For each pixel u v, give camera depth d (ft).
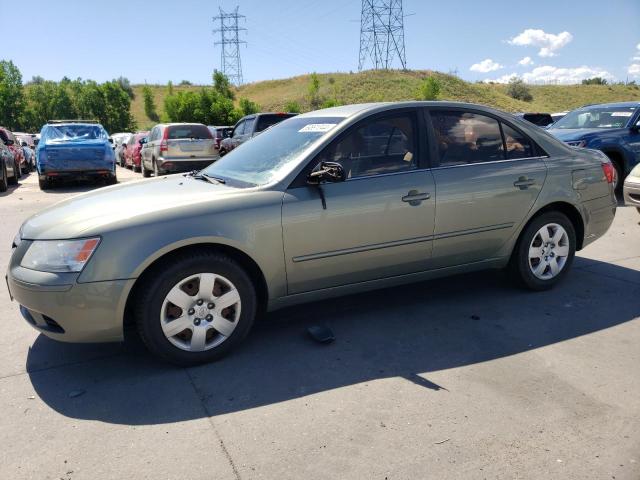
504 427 9.05
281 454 8.43
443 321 13.75
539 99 258.16
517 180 14.58
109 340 10.98
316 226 12.14
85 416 9.62
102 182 49.98
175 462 8.27
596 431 8.91
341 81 228.22
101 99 216.95
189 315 11.27
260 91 266.57
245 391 10.43
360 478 7.84
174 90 326.03
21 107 185.06
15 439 8.95
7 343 12.89
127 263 10.58
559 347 12.13
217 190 12.32
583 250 20.63
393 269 13.43
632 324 13.34
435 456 8.31
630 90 278.46
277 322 13.87
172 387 10.62
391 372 11.10
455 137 14.17
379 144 13.17
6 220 29.27
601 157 16.71
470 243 14.24
